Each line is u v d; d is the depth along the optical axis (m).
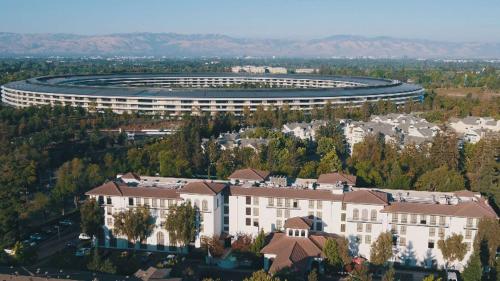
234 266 159.88
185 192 168.75
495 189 196.12
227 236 174.62
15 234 171.25
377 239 155.50
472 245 153.38
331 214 167.62
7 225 168.25
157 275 129.75
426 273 154.38
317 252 151.12
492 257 144.38
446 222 155.50
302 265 143.25
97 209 172.62
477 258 139.25
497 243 143.75
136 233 169.25
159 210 172.88
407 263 160.25
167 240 173.25
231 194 175.25
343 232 167.50
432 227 156.75
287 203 171.12
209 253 161.88
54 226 193.25
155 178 195.62
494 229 144.38
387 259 153.12
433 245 157.88
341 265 149.25
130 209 171.62
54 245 175.38
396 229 160.00
